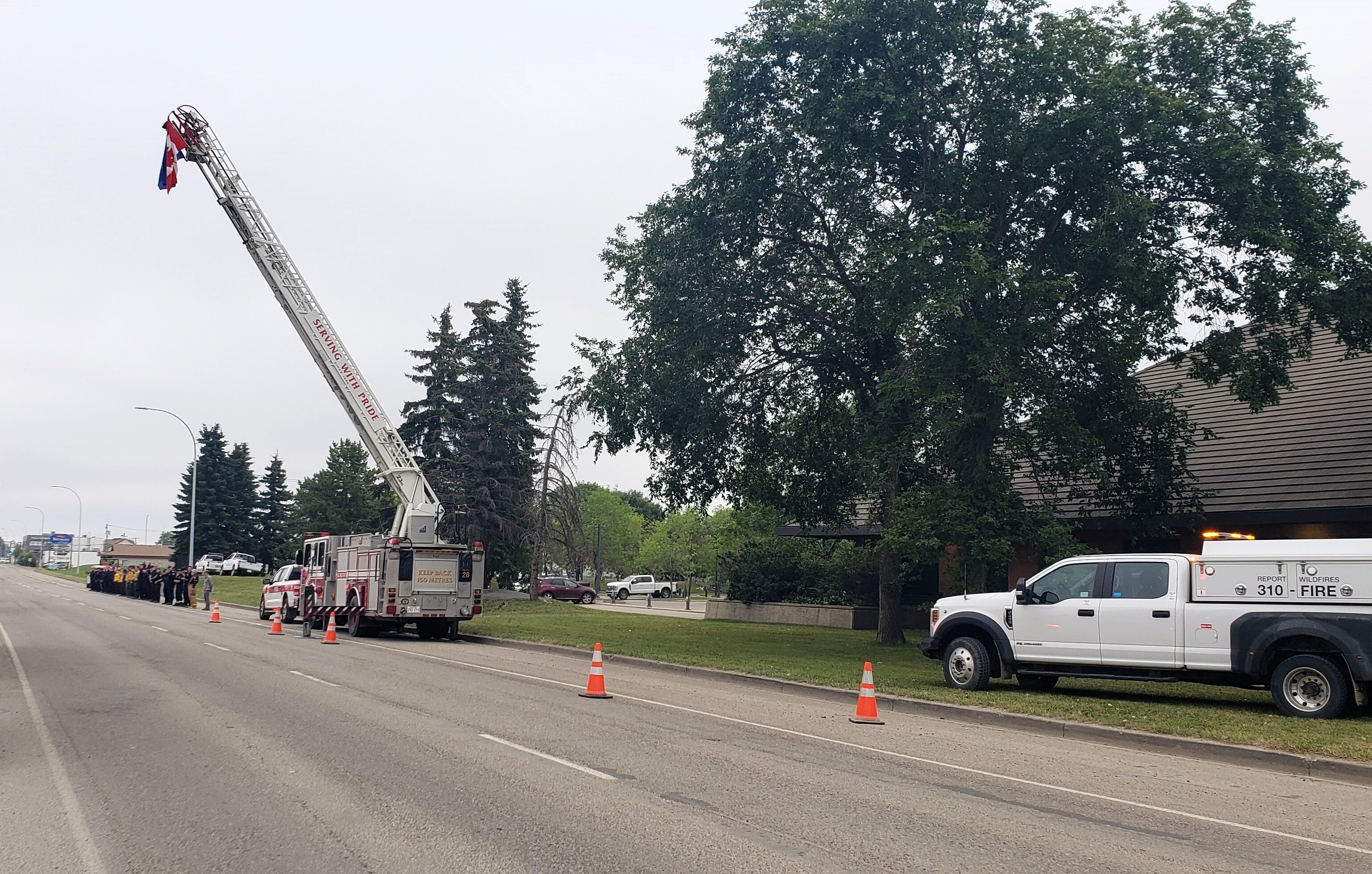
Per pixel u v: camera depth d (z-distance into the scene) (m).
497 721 11.73
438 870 5.94
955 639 15.81
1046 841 6.91
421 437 49.41
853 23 21.08
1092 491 25.19
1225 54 20.97
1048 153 20.39
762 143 23.16
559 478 47.28
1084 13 20.59
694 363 24.17
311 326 26.06
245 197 25.64
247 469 86.44
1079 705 13.73
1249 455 24.19
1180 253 21.64
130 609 43.12
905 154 22.86
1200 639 13.39
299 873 5.88
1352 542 12.73
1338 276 20.00
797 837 6.82
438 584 26.70
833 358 25.81
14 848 6.38
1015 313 19.89
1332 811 8.30
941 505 19.61
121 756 9.38
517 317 50.56
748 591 39.41
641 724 11.81
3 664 17.97
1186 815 7.94
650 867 6.03
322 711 12.30
